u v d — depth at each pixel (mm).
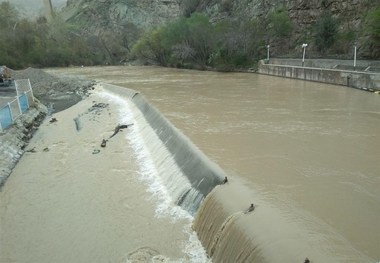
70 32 107812
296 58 56969
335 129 21344
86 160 21281
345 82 38969
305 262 8859
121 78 56531
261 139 19484
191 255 12203
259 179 14023
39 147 24016
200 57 71938
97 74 65812
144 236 13469
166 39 77000
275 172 14742
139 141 24000
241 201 12188
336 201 12203
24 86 34188
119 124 28094
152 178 18297
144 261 12102
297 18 63719
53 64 88562
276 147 18062
